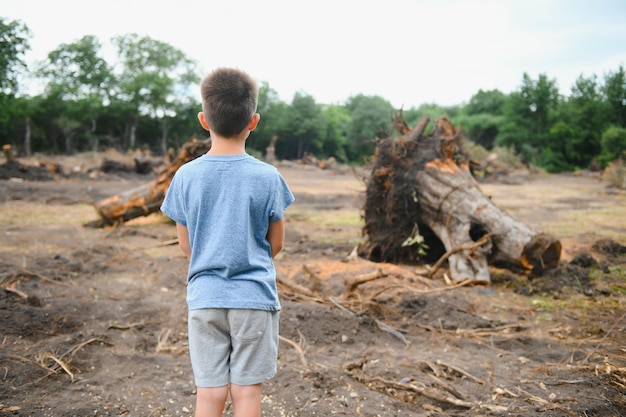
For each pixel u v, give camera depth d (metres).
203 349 2.32
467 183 7.81
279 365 3.90
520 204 17.42
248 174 2.39
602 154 55.53
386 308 5.24
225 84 2.41
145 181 27.25
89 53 76.75
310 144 79.94
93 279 6.71
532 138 70.12
